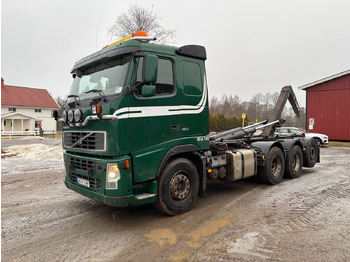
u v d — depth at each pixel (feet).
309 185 22.68
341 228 13.41
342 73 69.46
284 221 14.39
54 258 10.89
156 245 11.87
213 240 12.22
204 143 16.75
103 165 13.05
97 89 14.47
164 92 14.69
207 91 17.25
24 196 20.21
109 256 10.97
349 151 50.16
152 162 13.94
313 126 75.41
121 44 13.80
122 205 12.89
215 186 22.95
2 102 125.29
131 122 13.16
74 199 19.36
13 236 13.09
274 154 23.08
